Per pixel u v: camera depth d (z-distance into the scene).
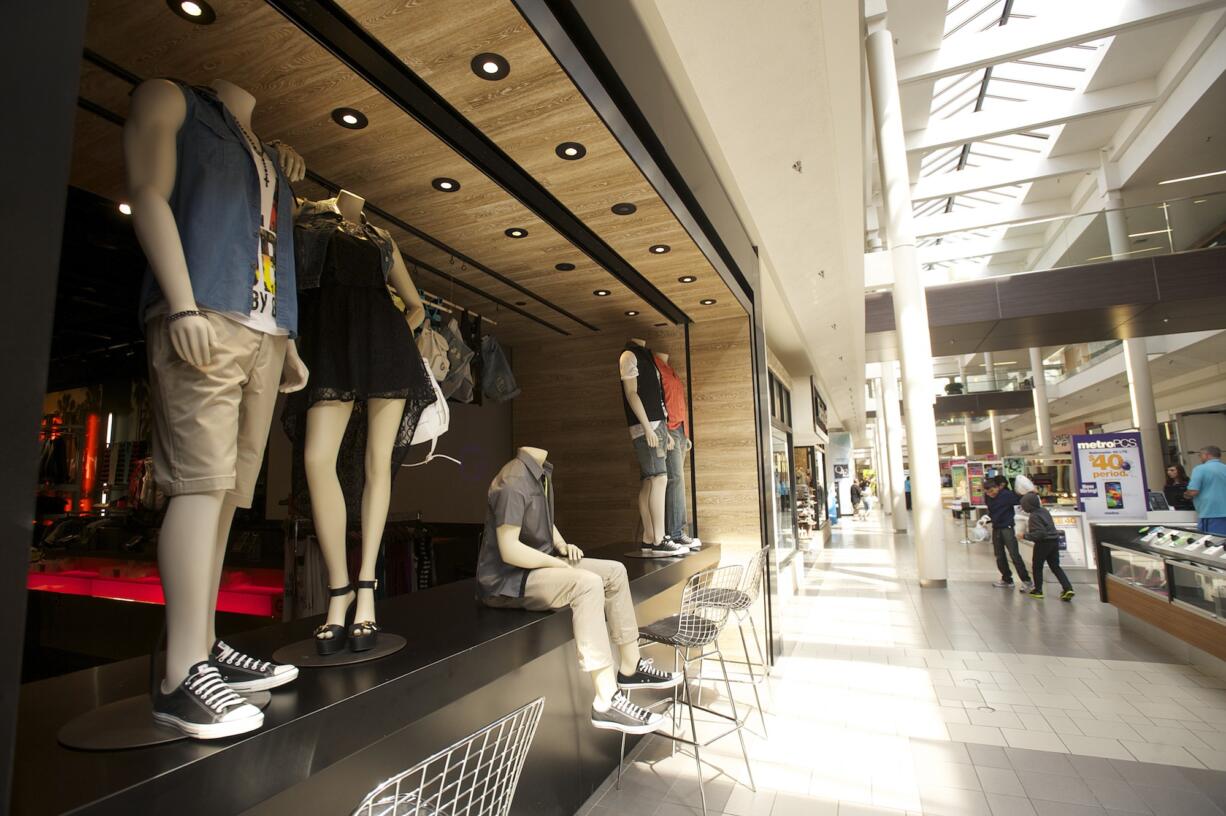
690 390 5.09
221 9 1.58
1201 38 8.87
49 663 4.22
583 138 2.39
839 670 4.54
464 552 4.67
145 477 4.20
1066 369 19.78
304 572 3.33
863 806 2.62
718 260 3.92
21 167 0.77
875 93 7.59
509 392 3.97
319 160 2.43
